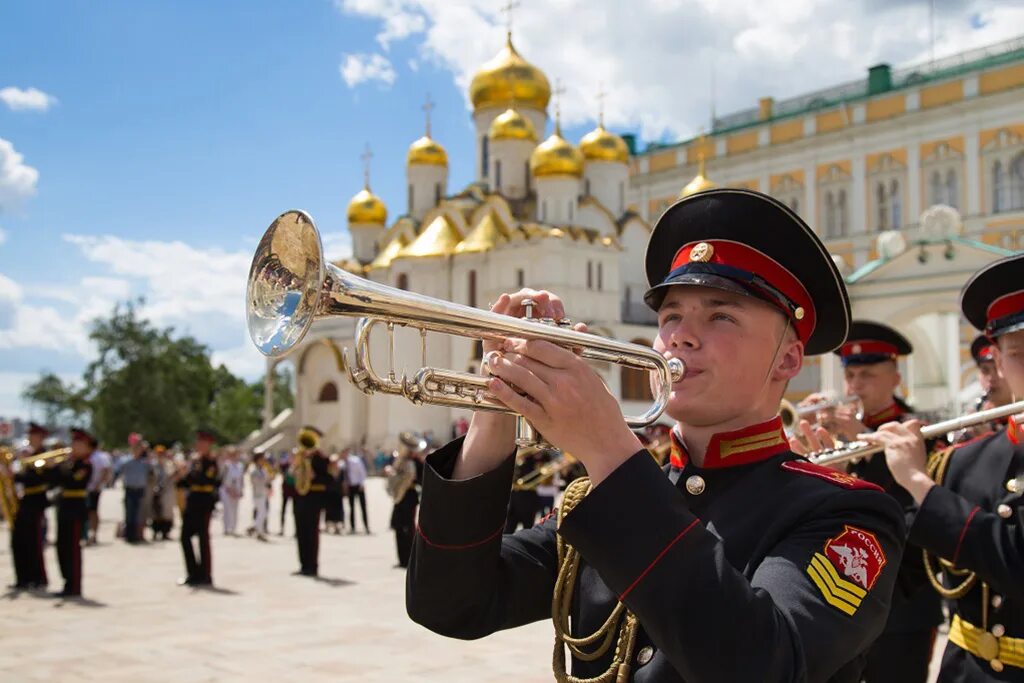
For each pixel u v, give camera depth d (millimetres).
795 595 2049
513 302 2506
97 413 63688
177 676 8094
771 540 2285
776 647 1854
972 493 3961
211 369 72500
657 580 1871
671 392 2490
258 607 11711
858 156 53000
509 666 8523
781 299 2557
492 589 2529
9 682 7875
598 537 1919
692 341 2516
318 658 8820
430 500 2414
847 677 2404
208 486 13578
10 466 13656
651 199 61875
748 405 2521
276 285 2328
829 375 28672
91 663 8594
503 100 51406
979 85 48969
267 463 21875
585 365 2059
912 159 50938
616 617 2441
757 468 2504
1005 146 47906
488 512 2406
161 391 63500
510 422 2516
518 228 45688
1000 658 3631
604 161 51375
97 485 19688
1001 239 47281
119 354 63906
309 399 54281
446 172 54844
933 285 28859
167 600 12242
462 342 40938
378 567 15781
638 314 50531
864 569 2170
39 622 10680
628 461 1974
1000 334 3938
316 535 14742
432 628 2516
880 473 5238
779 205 2549
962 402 35156
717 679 1807
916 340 39906
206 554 13516
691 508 2521
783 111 59938
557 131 47500
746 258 2566
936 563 4387
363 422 50688
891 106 52031
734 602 1847
